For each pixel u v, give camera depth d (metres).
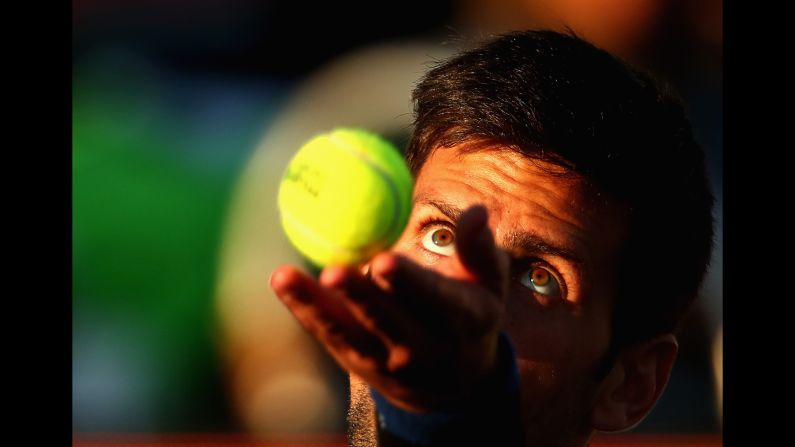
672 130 8.62
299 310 5.23
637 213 8.03
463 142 8.15
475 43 9.59
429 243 8.00
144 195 19.81
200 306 19.42
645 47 21.58
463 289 5.14
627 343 8.22
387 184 7.05
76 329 18.84
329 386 18.62
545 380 7.57
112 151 20.19
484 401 5.62
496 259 5.18
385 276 4.91
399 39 22.02
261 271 19.34
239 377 18.91
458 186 7.99
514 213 7.75
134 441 18.58
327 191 7.02
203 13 22.09
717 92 21.38
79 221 19.44
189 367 19.03
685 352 18.27
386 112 20.39
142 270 19.45
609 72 8.45
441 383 5.43
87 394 18.67
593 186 7.84
